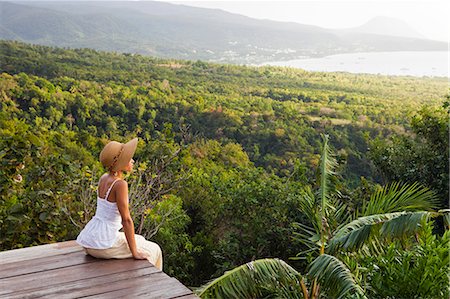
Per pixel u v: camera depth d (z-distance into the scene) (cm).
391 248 529
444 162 960
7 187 660
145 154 797
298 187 891
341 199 887
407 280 505
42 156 710
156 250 441
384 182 1024
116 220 422
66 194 707
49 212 651
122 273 395
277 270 522
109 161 420
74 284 376
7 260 421
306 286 567
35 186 677
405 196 613
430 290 502
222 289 498
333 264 457
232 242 852
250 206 872
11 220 621
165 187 827
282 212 862
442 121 977
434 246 520
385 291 510
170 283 379
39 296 357
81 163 863
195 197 900
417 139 1011
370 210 615
